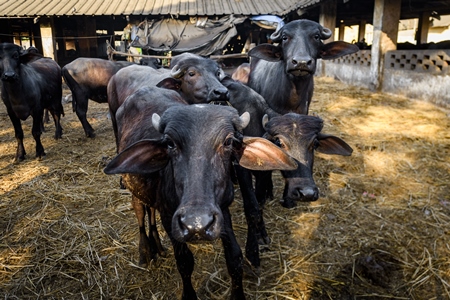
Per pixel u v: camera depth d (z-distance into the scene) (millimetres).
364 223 4336
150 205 3193
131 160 2461
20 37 22359
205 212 2021
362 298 3201
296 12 17062
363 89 11328
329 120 7969
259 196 4020
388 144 6547
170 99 3607
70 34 22766
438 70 8672
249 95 4004
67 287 3396
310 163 3244
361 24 21359
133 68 5762
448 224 4254
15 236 4176
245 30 18906
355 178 5469
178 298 3207
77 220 4484
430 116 7902
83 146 7375
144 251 3656
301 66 4273
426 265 3596
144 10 17453
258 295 3211
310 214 4539
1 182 5613
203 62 4918
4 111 10781
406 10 17172
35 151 7098
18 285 3408
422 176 5469
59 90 7977
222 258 3707
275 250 3848
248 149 2561
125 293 3301
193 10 17578
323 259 3699
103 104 12047
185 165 2229
